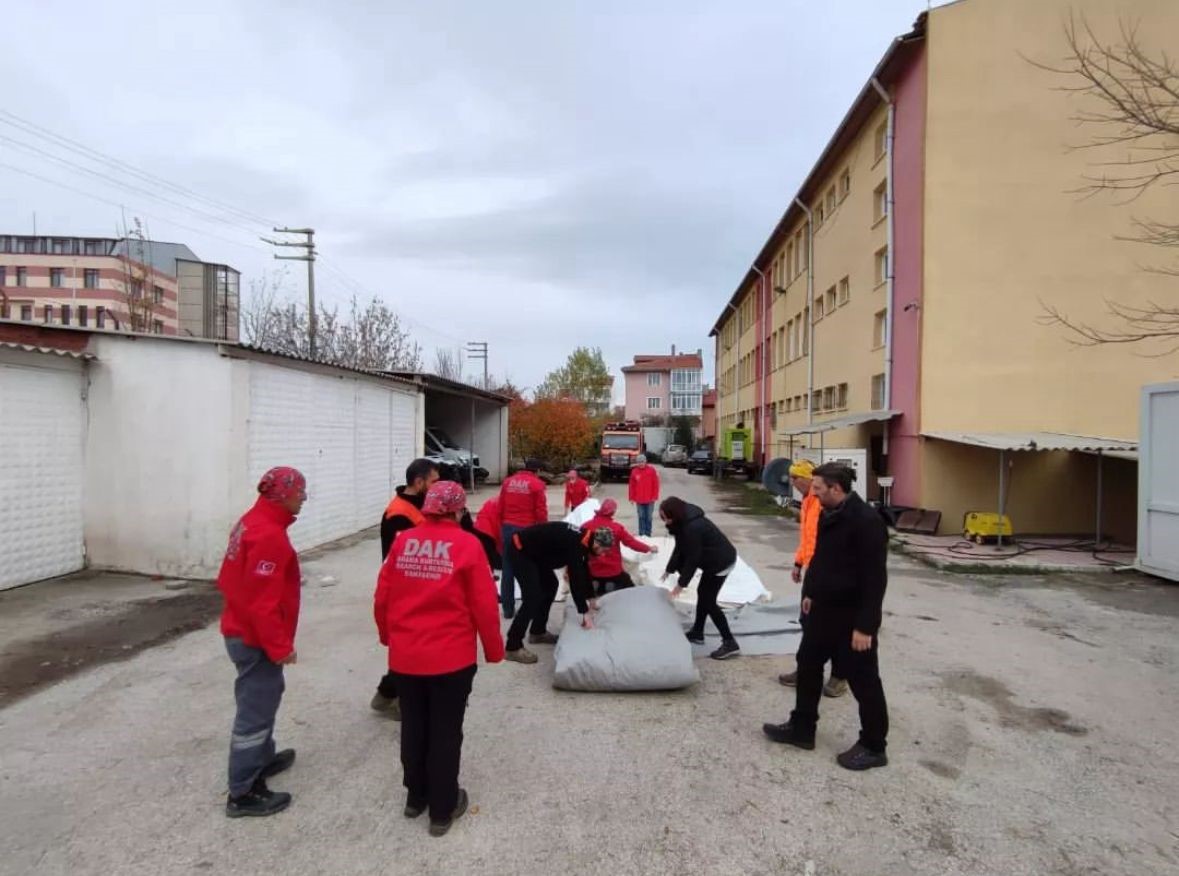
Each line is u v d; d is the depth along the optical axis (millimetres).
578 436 31562
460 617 3229
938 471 13930
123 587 7996
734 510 19156
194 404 8531
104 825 3254
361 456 12984
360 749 4082
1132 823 3395
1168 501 9375
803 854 3098
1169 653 6191
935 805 3533
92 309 60500
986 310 13836
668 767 3908
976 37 13758
